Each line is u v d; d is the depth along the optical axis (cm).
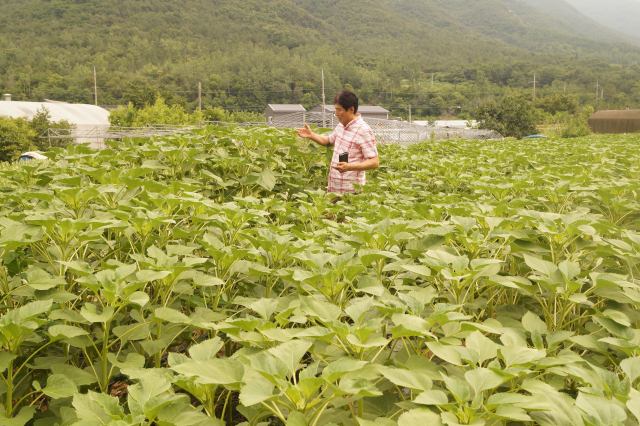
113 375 234
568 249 322
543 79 17988
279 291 300
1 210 361
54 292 225
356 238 282
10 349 184
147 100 6462
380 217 355
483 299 260
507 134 4325
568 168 635
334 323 170
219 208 312
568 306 234
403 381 155
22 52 15712
